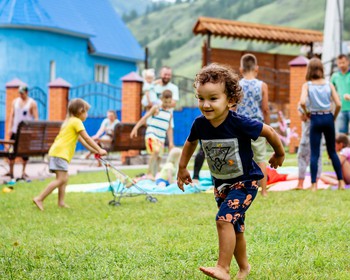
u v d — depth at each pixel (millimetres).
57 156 9234
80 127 9289
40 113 28656
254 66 9844
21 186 12633
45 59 29031
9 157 13586
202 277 4906
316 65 10367
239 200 4633
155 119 12320
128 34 36406
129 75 19703
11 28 28203
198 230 6938
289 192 10320
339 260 5348
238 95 4520
